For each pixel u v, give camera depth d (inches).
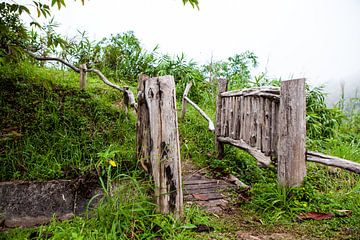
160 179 88.0
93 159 122.8
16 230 80.9
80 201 102.8
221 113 178.9
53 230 79.7
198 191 127.0
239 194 124.1
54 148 125.2
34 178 106.3
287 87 114.2
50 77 200.8
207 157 173.8
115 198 84.8
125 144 140.6
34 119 141.5
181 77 285.7
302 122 110.6
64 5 103.0
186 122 219.6
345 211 98.7
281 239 81.6
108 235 73.7
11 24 131.2
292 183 110.6
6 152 114.8
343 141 203.6
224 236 83.3
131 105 161.6
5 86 162.2
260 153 136.3
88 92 191.3
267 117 132.9
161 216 84.4
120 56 294.7
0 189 98.0
